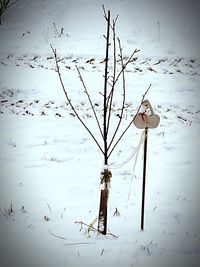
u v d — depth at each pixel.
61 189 6.31
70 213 5.51
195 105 9.92
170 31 13.48
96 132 8.75
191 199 6.12
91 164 7.38
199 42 12.76
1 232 4.96
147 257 4.47
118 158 7.65
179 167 7.34
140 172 7.08
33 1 16.09
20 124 9.02
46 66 11.41
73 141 8.30
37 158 7.52
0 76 10.81
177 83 10.79
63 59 11.68
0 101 9.95
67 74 11.02
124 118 9.43
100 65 11.43
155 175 6.97
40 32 13.45
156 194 6.24
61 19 14.36
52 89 10.30
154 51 12.09
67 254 4.49
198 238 4.96
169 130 8.98
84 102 9.87
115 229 5.04
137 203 5.90
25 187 6.35
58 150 7.90
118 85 10.52
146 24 13.91
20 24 14.12
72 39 12.83
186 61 11.69
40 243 4.71
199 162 7.59
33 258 4.42
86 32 13.30
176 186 6.57
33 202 5.83
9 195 6.04
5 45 12.49
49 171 7.01
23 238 4.82
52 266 4.28
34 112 9.64
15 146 7.99
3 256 4.45
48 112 9.65
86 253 4.50
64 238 4.81
